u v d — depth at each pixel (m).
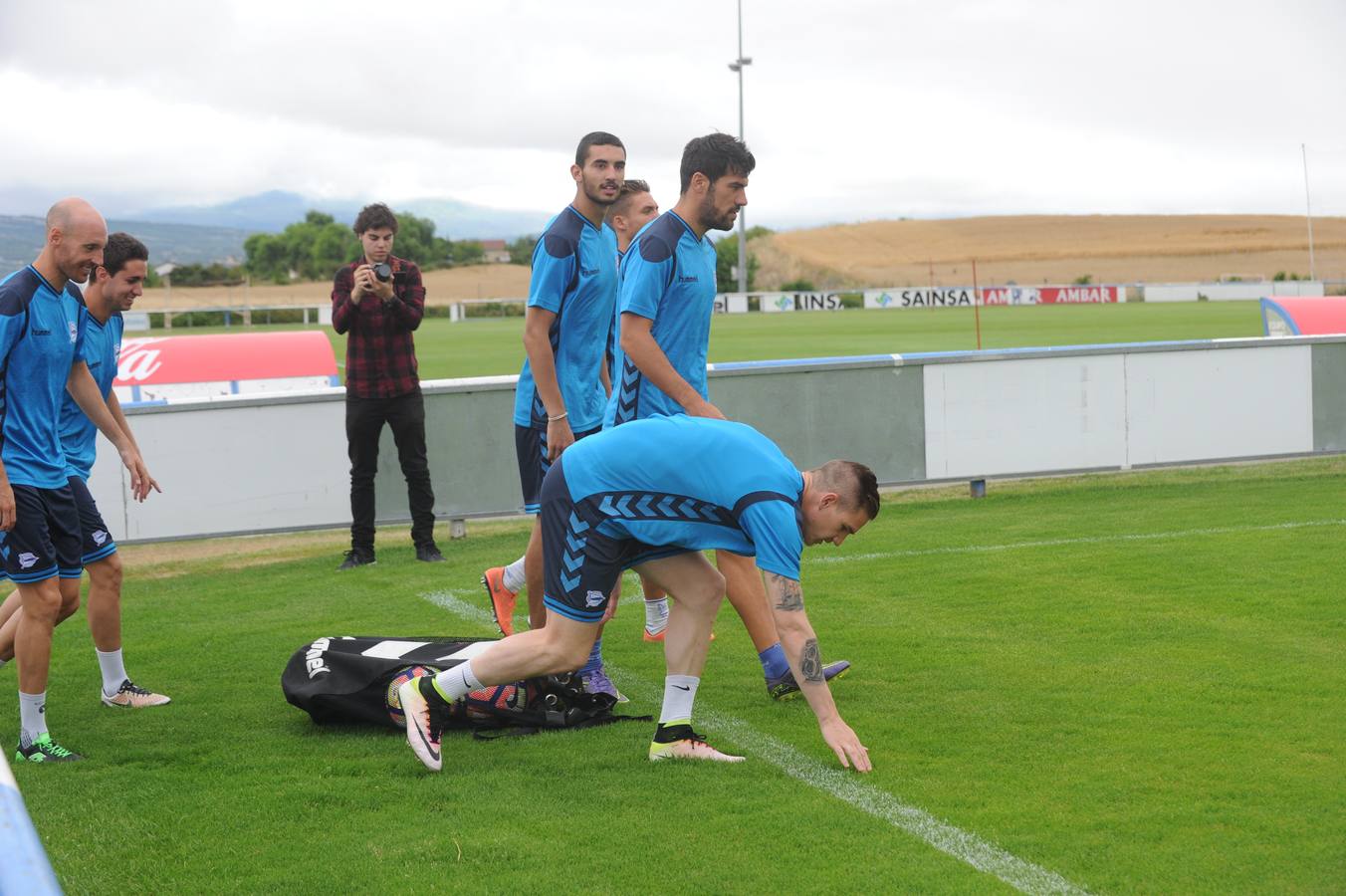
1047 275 87.38
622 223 6.00
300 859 3.18
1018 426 9.55
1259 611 5.59
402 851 3.21
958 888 2.91
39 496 4.15
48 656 4.17
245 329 46.62
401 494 8.61
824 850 3.15
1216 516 8.17
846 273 94.25
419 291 7.65
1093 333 29.23
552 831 3.33
